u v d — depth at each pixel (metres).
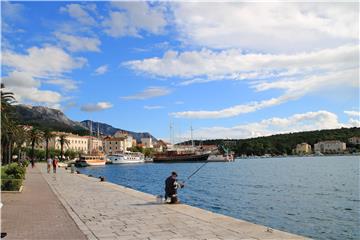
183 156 160.75
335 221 23.45
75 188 27.23
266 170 93.25
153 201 18.92
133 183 60.16
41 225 12.48
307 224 22.59
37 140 116.38
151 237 10.56
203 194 39.06
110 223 12.79
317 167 103.06
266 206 29.94
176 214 14.55
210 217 13.77
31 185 30.16
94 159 141.88
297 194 39.16
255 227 11.77
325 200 33.88
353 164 117.25
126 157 162.50
